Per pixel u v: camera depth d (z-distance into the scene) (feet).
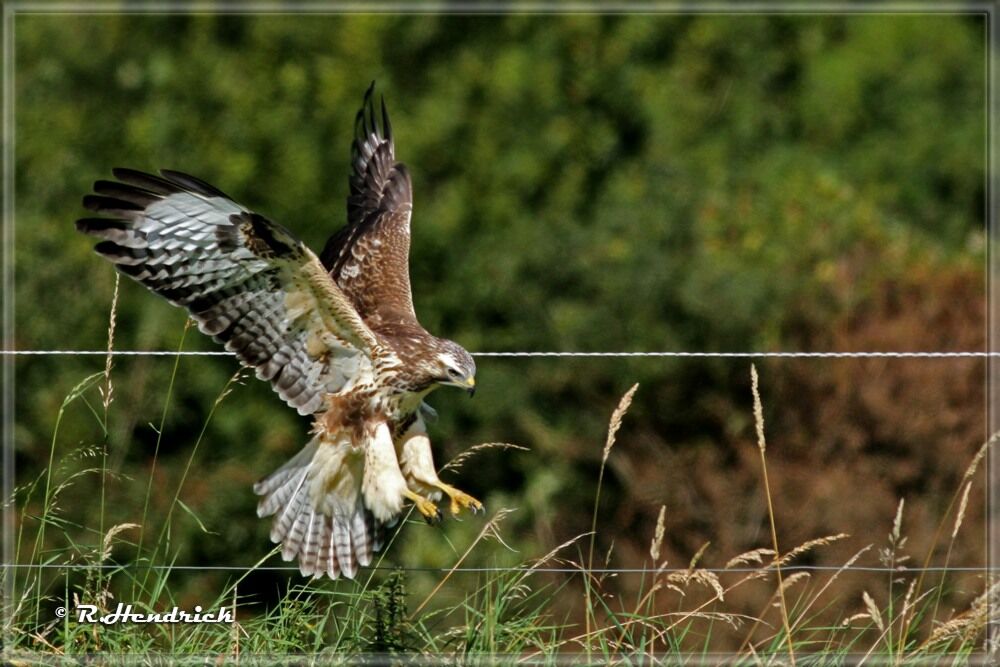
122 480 63.31
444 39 79.41
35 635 29.94
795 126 88.22
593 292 71.10
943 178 88.63
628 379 68.95
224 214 31.22
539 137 77.36
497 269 71.72
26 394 66.80
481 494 68.69
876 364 67.46
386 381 33.04
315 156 74.95
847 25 92.94
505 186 75.46
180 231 31.60
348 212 42.65
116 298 32.12
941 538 62.49
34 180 73.87
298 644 30.09
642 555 66.08
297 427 68.59
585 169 78.23
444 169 76.07
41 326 68.13
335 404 33.30
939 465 64.95
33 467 65.46
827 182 75.61
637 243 71.92
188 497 64.69
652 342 69.36
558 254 71.67
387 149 43.42
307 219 74.38
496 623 30.42
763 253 71.46
